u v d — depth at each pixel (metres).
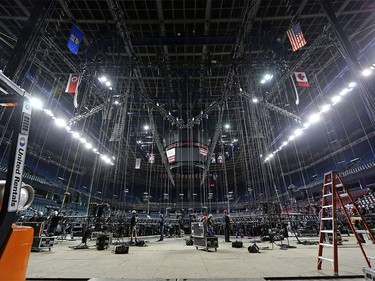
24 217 11.41
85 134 23.50
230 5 12.80
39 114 23.25
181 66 17.08
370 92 8.34
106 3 12.44
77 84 12.86
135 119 26.28
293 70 14.19
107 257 5.83
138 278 3.36
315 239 10.69
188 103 21.62
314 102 22.80
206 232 7.79
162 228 12.85
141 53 16.27
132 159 37.66
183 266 4.42
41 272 3.89
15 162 1.95
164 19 13.56
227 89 18.23
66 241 11.61
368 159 23.92
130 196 43.28
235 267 4.25
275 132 28.45
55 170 29.44
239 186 45.91
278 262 4.77
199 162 21.64
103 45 13.85
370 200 20.12
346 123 26.23
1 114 7.36
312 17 13.30
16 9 12.77
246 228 14.98
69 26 13.77
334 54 16.16
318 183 27.86
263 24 13.92
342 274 3.51
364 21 13.69
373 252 6.15
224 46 15.86
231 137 29.42
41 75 17.73
